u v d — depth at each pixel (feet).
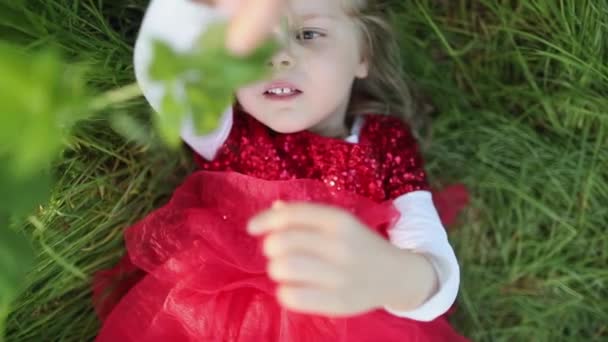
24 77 1.77
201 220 3.66
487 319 4.41
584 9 4.15
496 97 4.42
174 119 1.94
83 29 3.85
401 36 4.27
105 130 3.88
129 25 4.05
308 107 3.55
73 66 3.35
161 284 3.72
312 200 3.65
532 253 4.43
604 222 4.42
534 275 4.44
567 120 4.36
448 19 4.37
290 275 2.58
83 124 3.77
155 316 3.68
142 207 4.03
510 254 4.44
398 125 3.91
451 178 4.36
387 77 3.99
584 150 4.38
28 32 3.60
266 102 3.52
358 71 3.80
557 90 4.38
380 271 2.90
